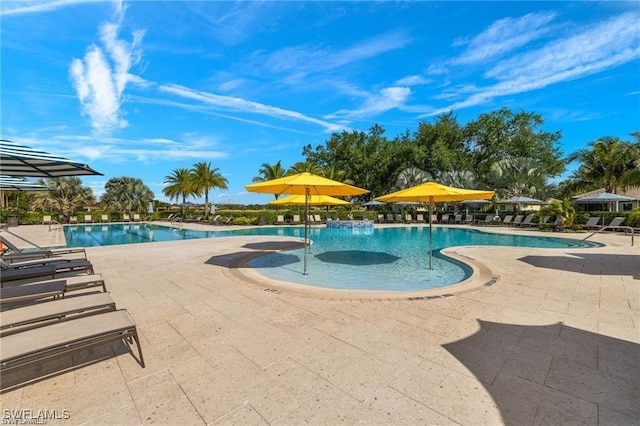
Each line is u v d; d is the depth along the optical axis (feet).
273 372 9.64
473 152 115.34
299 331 12.85
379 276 26.96
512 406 7.92
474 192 26.48
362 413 7.68
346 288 23.13
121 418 7.56
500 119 110.42
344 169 130.72
